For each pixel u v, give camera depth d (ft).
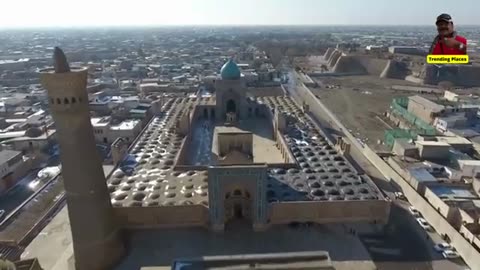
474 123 292.40
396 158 222.89
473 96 388.16
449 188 181.16
